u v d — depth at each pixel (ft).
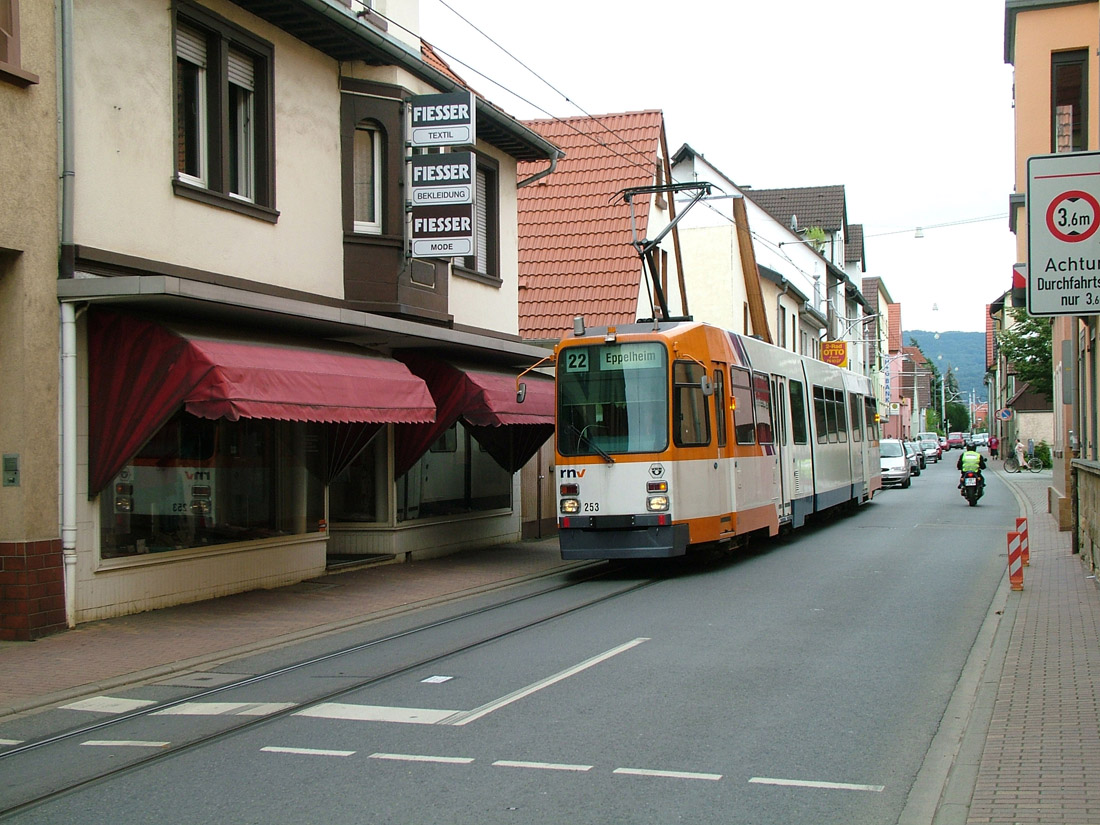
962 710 25.96
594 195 89.71
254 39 46.37
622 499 50.39
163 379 37.55
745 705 26.43
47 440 36.68
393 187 53.36
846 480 87.92
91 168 38.29
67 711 27.53
